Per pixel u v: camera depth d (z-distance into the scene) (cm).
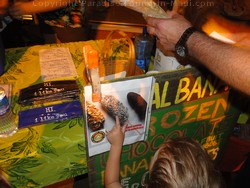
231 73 59
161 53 87
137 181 101
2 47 102
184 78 71
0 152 69
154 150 91
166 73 68
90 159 79
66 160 77
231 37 86
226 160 130
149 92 69
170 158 66
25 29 196
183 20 74
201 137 99
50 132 76
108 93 64
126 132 77
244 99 94
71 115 80
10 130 74
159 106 75
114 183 81
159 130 84
